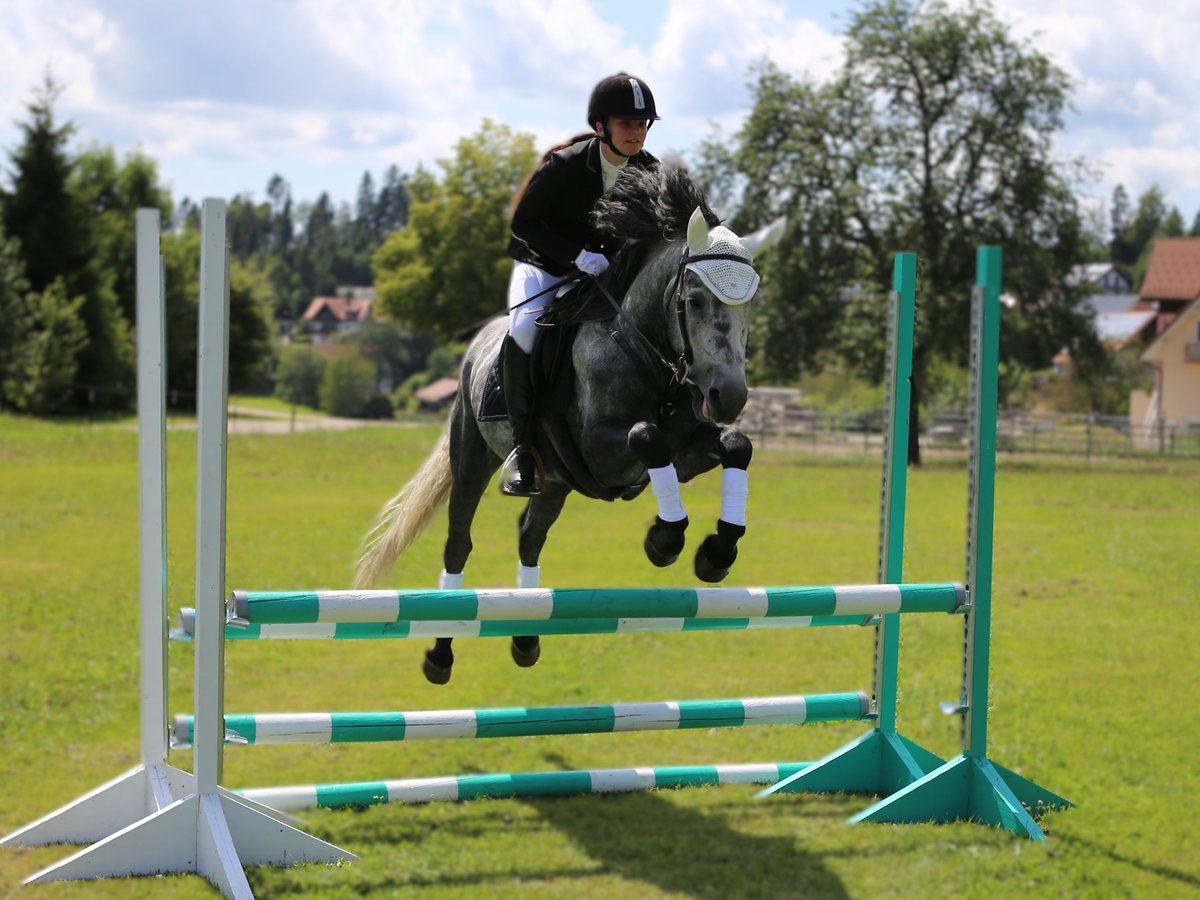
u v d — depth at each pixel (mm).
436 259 49594
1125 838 4219
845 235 29359
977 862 3918
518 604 3768
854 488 19531
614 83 4215
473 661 7375
